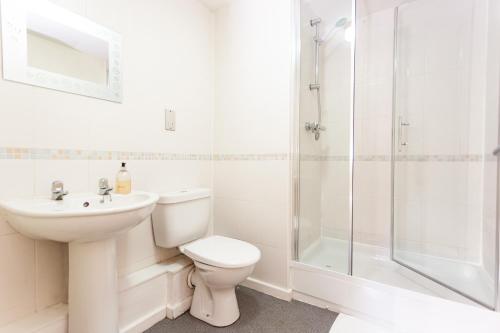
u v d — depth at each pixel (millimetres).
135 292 1318
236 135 1865
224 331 1337
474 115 1769
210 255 1327
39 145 1064
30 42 1031
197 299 1479
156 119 1552
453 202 1856
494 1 1616
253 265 1316
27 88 1028
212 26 1975
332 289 1529
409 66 1969
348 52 1996
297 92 1719
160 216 1485
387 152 2061
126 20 1380
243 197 1836
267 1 1708
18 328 978
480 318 1258
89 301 1009
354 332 1326
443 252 1894
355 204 2160
